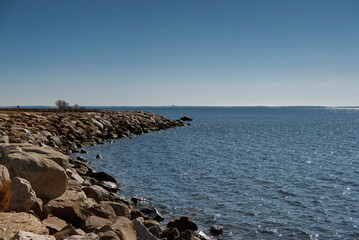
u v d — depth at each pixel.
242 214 14.97
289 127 85.31
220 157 32.81
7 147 9.70
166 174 23.81
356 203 16.84
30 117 39.78
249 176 23.39
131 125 58.84
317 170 25.98
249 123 103.38
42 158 9.21
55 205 8.81
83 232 7.67
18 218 6.59
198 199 17.23
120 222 8.68
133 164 27.83
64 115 50.41
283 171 25.48
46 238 5.73
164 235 10.56
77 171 19.59
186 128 76.69
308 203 16.80
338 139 54.12
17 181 7.81
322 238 12.50
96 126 48.22
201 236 12.02
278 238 12.46
